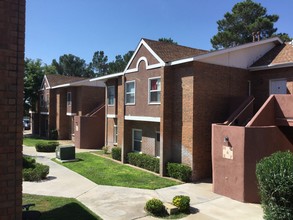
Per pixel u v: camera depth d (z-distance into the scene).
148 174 17.16
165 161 16.95
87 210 10.71
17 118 4.32
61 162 20.73
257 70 17.84
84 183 14.84
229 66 17.23
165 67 17.00
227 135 13.05
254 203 12.12
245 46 17.72
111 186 14.32
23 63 4.39
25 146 30.02
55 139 36.16
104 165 19.81
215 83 16.59
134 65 20.02
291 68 16.25
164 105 16.95
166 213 10.62
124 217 10.16
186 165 16.14
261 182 9.32
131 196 12.71
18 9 4.36
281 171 8.78
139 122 20.75
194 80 15.78
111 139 25.55
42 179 15.55
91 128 29.80
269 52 18.92
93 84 33.25
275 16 42.97
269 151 12.62
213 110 16.50
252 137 12.38
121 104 22.30
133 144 21.41
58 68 76.12
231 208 11.43
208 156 16.28
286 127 14.12
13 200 4.28
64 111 36.34
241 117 15.51
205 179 15.98
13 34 4.31
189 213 10.75
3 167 4.19
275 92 17.08
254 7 42.88
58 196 12.51
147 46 18.52
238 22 43.84
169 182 15.30
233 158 12.74
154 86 18.09
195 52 19.98
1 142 4.17
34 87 41.50
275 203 8.88
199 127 15.97
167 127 17.06
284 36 38.62
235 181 12.59
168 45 19.39
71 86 33.84
